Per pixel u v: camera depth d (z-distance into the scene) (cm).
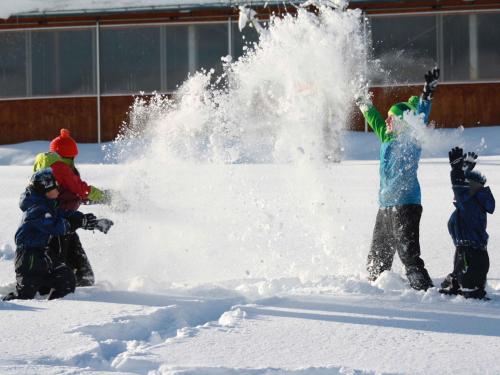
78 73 2514
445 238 839
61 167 642
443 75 2384
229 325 491
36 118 2533
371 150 2144
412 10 2358
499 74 2380
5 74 2534
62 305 555
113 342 454
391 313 523
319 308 539
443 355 420
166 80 2483
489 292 600
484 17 2366
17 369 395
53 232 610
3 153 2370
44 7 2473
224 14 2427
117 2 2455
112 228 926
